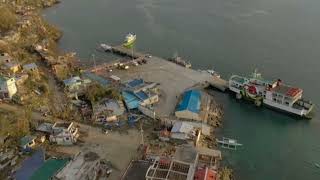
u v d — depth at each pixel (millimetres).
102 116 112500
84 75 140375
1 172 90562
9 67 131375
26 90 122875
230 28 189750
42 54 154625
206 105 121938
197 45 172625
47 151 99062
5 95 117312
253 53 162250
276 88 123500
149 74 143125
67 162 92250
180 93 129250
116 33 189250
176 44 174625
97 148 100562
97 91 123438
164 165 86188
